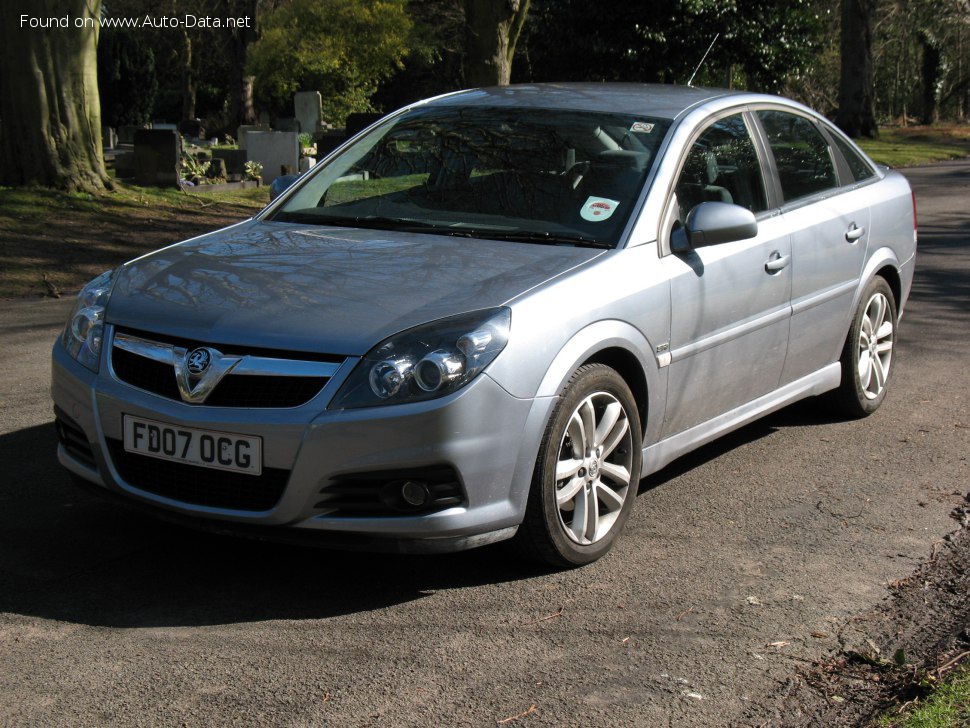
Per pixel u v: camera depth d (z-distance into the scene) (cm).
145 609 355
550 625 351
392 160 488
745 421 497
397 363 339
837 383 575
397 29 3606
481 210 441
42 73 1394
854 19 3675
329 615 354
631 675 320
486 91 534
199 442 349
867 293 579
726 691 312
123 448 366
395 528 344
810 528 445
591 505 396
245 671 316
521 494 364
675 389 432
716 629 352
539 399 361
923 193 1895
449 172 467
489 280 378
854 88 3712
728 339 460
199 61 4809
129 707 294
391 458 338
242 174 1834
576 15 2359
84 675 311
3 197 1335
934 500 481
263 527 351
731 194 480
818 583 391
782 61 2394
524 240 420
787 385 528
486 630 347
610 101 497
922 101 5988
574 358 372
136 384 367
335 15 3547
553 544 381
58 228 1238
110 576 379
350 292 369
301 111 3034
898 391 665
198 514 355
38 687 303
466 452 346
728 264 455
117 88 3734
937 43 5338
